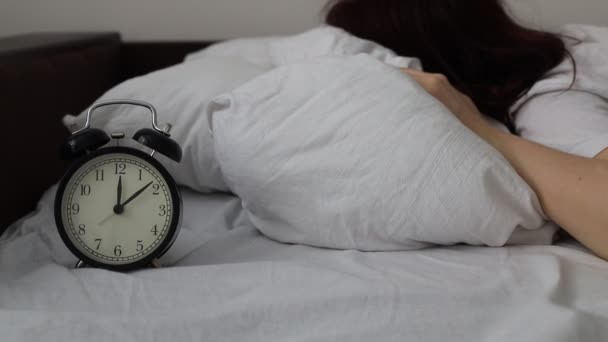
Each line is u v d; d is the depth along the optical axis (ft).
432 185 2.47
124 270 2.44
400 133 2.54
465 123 2.93
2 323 1.94
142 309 2.04
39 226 3.24
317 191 2.62
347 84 2.70
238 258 2.72
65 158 2.48
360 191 2.54
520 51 3.72
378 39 4.00
